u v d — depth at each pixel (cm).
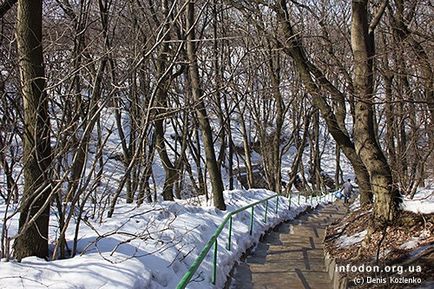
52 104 651
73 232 693
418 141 1030
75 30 682
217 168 1341
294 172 3083
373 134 941
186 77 1531
